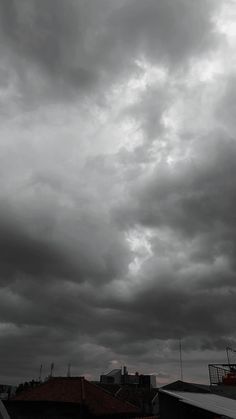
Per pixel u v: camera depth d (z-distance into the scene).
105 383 63.62
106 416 37.06
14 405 38.28
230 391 24.55
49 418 37.00
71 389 40.56
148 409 48.56
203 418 16.52
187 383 30.16
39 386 41.97
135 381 70.75
